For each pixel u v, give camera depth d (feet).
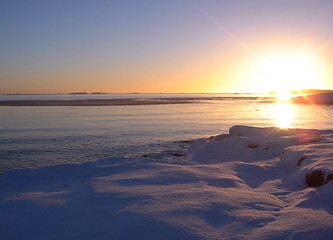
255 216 12.92
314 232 11.15
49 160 41.42
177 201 14.46
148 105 246.47
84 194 16.31
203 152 36.04
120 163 26.22
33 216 13.20
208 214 12.82
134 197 15.25
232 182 19.61
